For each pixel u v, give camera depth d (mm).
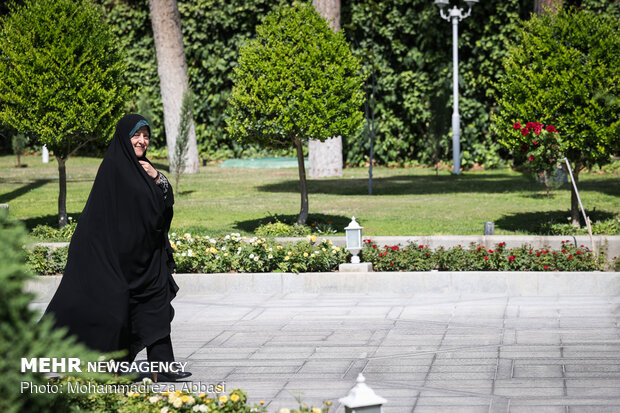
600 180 23359
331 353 8172
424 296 11102
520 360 7648
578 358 7641
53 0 14359
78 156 32781
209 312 10516
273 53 14125
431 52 29969
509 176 26375
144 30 32562
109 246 6422
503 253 11797
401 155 31328
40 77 13859
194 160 28125
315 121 14000
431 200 19938
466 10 29016
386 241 12633
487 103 29797
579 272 10938
